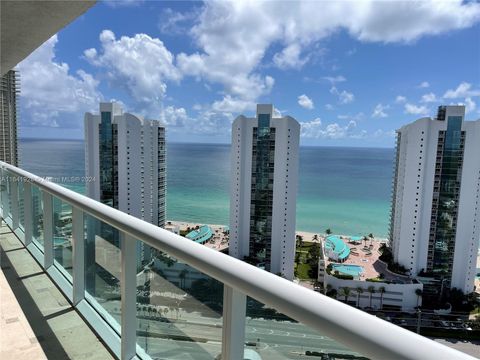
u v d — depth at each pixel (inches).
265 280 27.3
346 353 25.2
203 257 33.5
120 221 48.9
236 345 33.5
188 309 42.6
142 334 53.6
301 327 27.6
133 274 53.0
